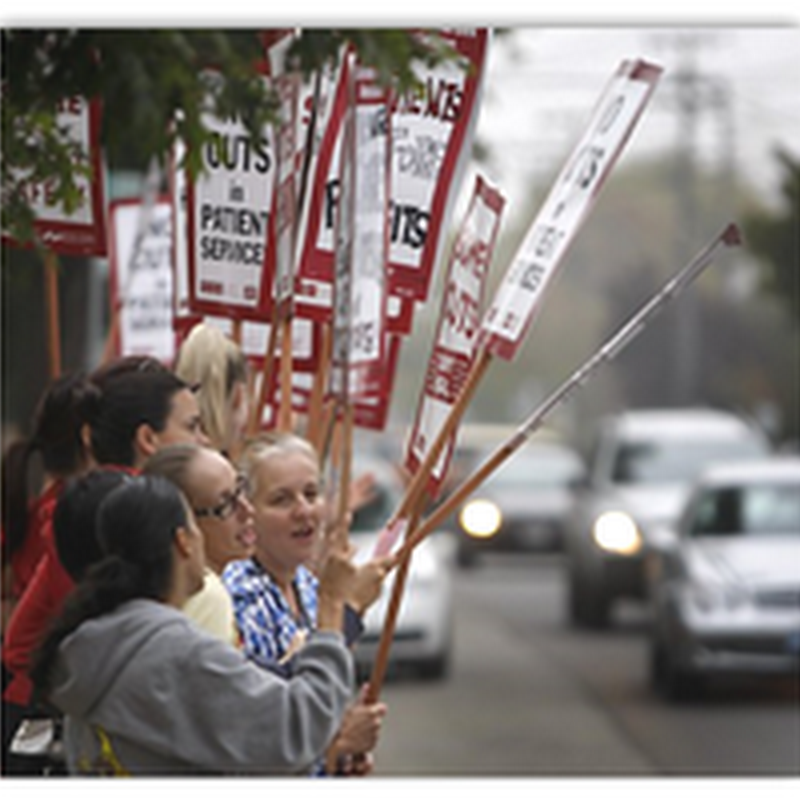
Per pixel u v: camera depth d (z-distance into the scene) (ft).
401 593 42.80
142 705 36.14
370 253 41.57
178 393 46.85
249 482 43.68
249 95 40.52
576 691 132.46
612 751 103.65
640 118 41.55
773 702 126.41
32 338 108.99
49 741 46.60
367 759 43.21
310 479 43.78
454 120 49.14
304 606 45.52
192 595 38.06
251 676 36.50
